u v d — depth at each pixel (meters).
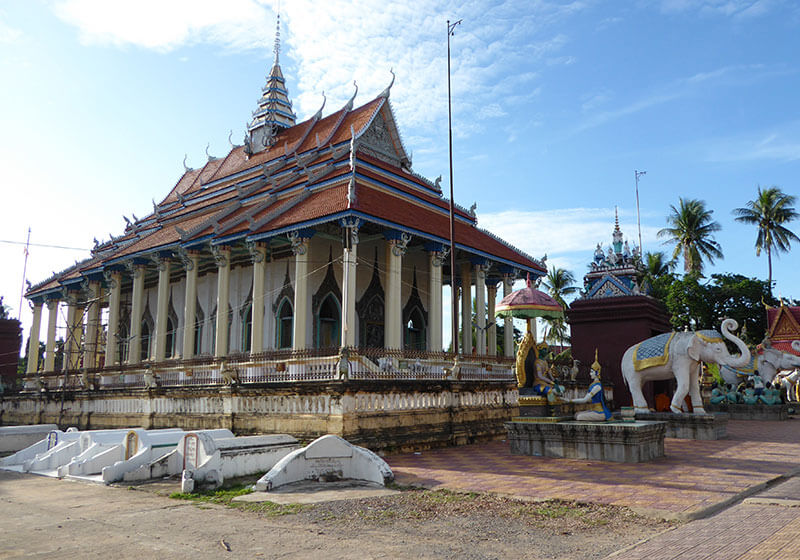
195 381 21.98
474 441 18.39
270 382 16.70
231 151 39.22
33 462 15.52
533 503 9.08
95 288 34.12
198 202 34.25
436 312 24.69
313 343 26.12
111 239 38.19
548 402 15.33
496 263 29.61
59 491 12.29
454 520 8.27
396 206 24.84
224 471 12.24
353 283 21.12
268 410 16.89
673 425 18.09
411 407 16.89
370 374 16.11
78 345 34.16
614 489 9.81
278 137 35.03
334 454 12.03
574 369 23.73
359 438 14.99
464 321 31.23
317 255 27.02
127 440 14.38
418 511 8.88
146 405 21.62
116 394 23.36
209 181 34.84
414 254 30.78
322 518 8.64
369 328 28.00
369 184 25.72
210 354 30.45
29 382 31.31
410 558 6.57
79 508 10.29
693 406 19.05
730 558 5.93
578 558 6.38
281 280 27.58
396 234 23.06
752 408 27.36
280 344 27.14
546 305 15.21
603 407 14.80
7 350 40.31
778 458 13.22
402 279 29.97
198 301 31.91
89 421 24.88
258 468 12.97
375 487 11.08
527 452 14.74
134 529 8.48
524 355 15.52
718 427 17.72
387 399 16.23
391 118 31.02
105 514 9.67
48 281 37.56
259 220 23.69
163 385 22.69
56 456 15.83
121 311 37.50
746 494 9.29
